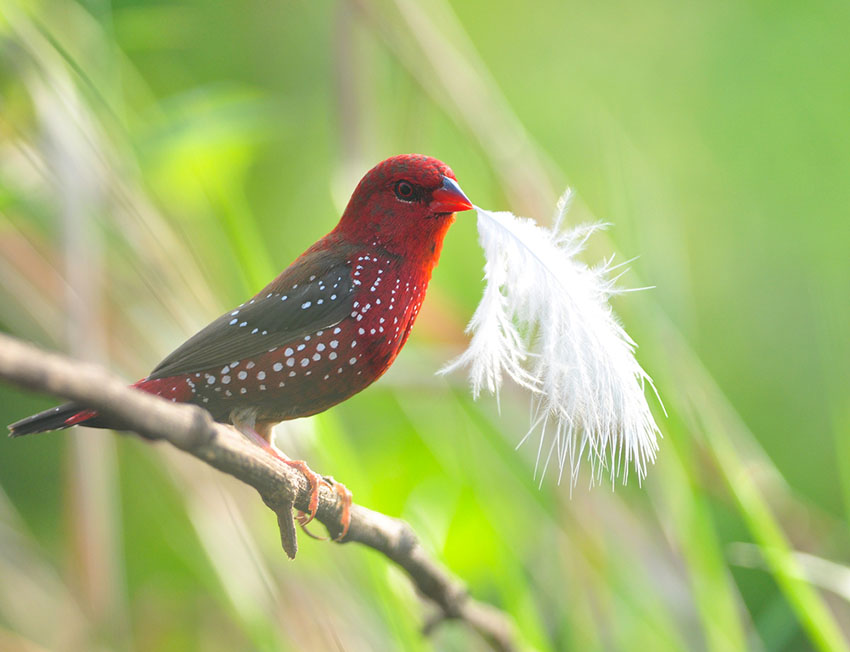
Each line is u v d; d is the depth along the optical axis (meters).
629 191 2.47
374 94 2.47
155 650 2.51
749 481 2.44
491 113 2.47
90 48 2.45
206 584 2.45
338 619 2.44
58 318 2.44
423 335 2.46
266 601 2.43
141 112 2.47
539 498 2.45
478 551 2.44
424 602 2.45
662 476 2.43
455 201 2.39
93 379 2.30
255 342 2.39
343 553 2.44
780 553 2.42
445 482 2.46
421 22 2.47
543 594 2.46
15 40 2.43
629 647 2.44
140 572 2.52
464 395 2.45
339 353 2.39
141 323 2.45
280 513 2.35
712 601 2.42
